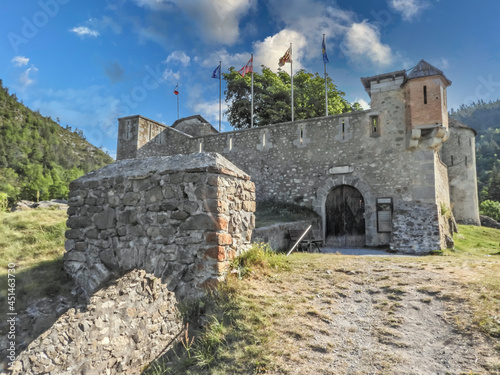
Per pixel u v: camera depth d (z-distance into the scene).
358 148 12.25
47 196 43.44
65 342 4.70
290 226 10.18
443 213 12.05
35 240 7.27
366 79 12.27
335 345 3.35
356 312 4.03
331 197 12.84
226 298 4.16
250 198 5.54
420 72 11.07
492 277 4.52
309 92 22.69
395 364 2.99
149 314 5.73
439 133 10.50
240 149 15.22
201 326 3.95
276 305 4.09
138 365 5.39
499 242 13.17
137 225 5.02
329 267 5.81
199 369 3.28
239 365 3.15
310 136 13.42
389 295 4.39
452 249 10.24
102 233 5.38
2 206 11.84
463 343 3.18
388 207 11.34
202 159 4.80
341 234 12.45
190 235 4.54
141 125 16.02
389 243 11.00
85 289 5.34
